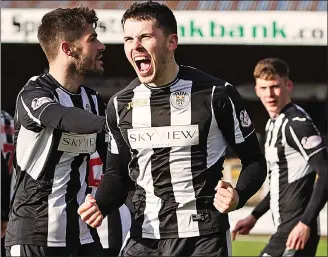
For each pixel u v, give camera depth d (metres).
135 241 6.40
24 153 6.97
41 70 24.11
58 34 7.04
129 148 6.40
